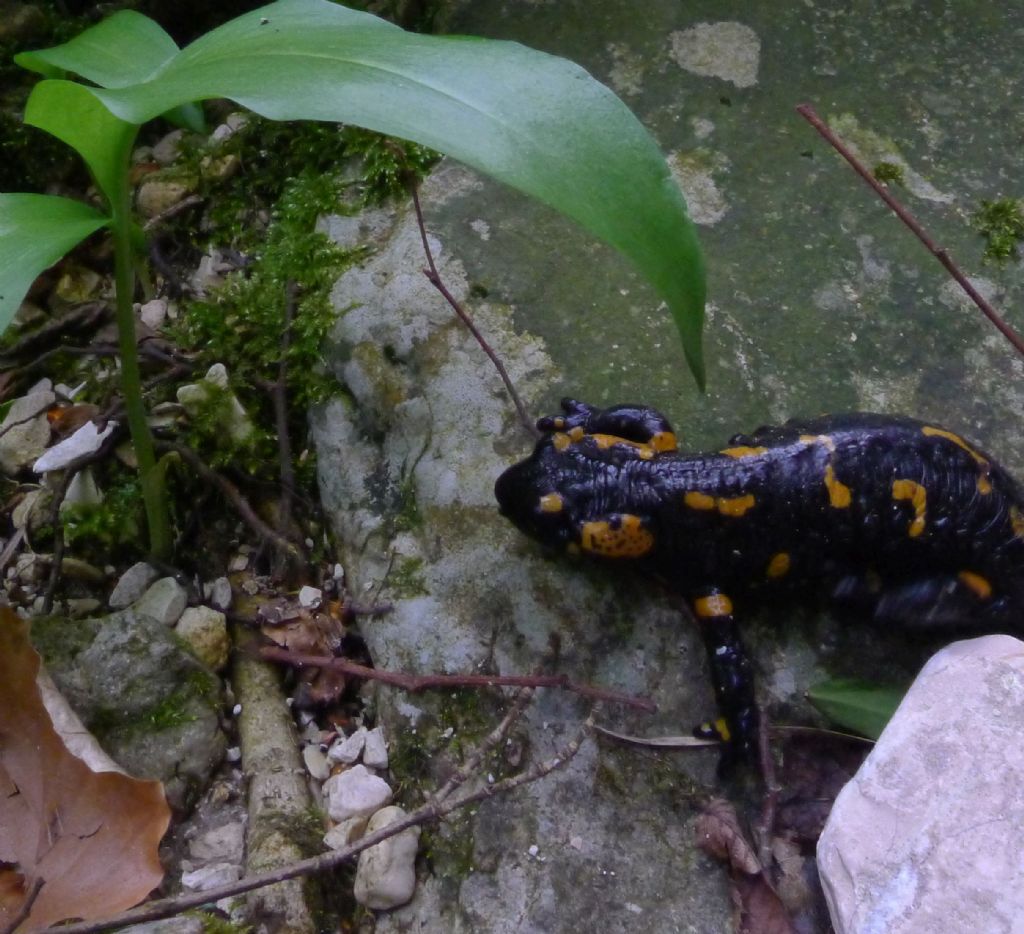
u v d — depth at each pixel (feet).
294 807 0.66
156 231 0.92
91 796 0.58
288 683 0.73
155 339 0.86
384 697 0.70
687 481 0.66
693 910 0.60
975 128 0.90
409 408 0.77
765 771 0.62
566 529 0.66
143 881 0.56
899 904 0.51
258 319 0.85
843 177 0.86
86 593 0.76
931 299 0.80
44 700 0.63
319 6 0.54
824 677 0.67
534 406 0.75
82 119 0.53
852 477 0.66
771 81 0.92
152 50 0.59
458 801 0.59
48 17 0.97
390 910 0.63
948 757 0.55
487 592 0.70
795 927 0.60
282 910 0.61
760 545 0.66
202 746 0.67
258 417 0.83
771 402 0.76
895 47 0.94
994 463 0.70
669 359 0.77
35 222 0.55
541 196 0.47
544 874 0.62
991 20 0.96
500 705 0.67
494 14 0.95
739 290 0.80
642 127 0.48
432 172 0.87
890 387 0.77
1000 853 0.51
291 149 0.94
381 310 0.80
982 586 0.68
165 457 0.73
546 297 0.80
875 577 0.69
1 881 0.57
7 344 0.85
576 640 0.68
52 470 0.79
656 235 0.48
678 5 0.96
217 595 0.76
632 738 0.65
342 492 0.77
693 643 0.68
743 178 0.86
